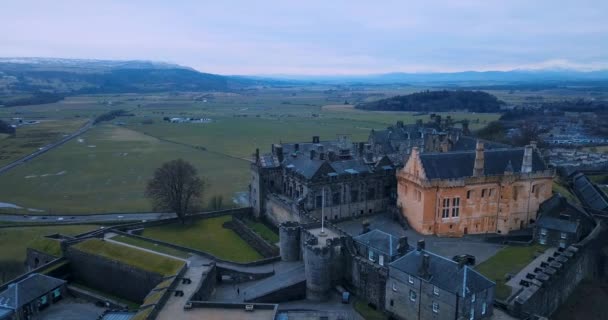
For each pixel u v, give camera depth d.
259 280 106.25
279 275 107.25
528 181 129.12
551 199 129.38
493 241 123.69
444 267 84.81
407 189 132.88
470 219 128.25
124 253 114.06
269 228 146.50
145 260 109.62
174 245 120.56
